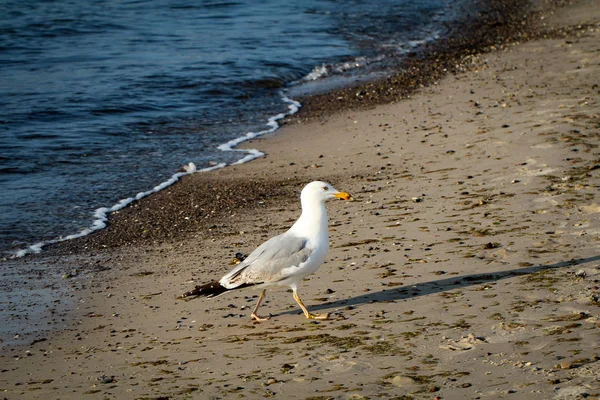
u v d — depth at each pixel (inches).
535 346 309.6
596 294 361.1
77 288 484.1
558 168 590.2
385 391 286.0
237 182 716.0
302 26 1646.2
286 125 936.9
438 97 971.3
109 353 370.3
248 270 383.2
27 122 950.4
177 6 1910.7
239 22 1700.3
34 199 689.0
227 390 305.3
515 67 1103.0
